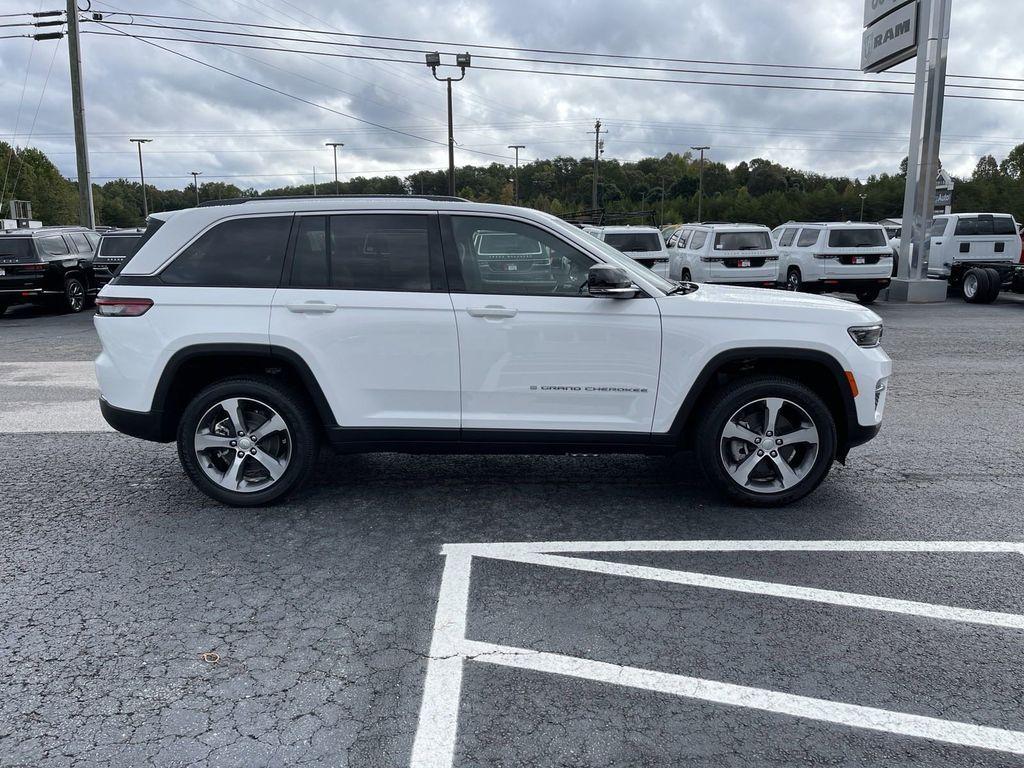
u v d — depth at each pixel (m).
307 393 4.70
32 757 2.51
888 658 3.09
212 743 2.58
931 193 17.58
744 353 4.44
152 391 4.53
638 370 4.46
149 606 3.52
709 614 3.44
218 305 4.47
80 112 24.30
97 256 17.78
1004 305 16.98
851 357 4.48
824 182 145.75
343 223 4.52
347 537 4.30
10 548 4.17
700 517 4.58
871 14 19.50
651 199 129.50
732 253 16.34
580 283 4.48
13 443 6.24
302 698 2.83
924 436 6.42
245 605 3.53
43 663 3.05
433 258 4.48
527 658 3.09
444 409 4.54
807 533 4.34
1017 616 3.43
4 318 16.41
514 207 4.51
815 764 2.49
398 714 2.74
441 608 3.49
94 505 4.83
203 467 4.67
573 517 4.59
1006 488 5.12
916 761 2.51
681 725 2.68
